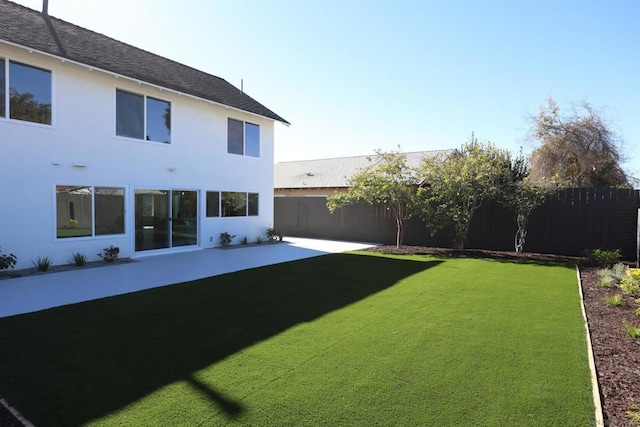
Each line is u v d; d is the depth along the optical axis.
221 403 3.14
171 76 13.28
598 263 10.83
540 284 7.96
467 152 13.60
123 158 11.26
